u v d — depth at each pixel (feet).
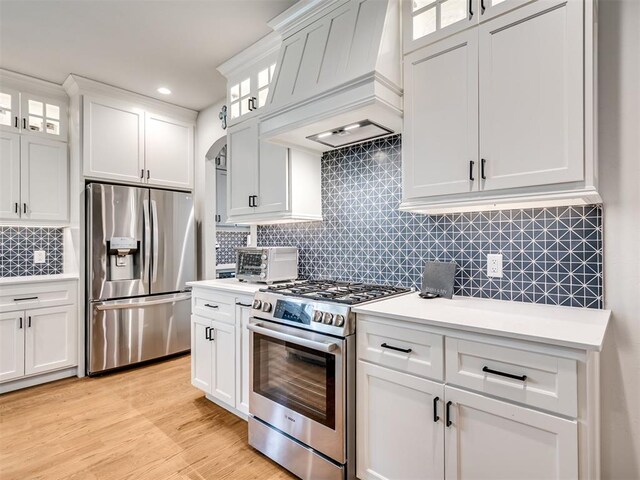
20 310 9.24
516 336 3.75
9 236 10.49
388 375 4.89
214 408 8.22
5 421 7.59
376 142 7.45
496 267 5.82
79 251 10.19
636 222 4.63
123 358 10.54
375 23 5.68
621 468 4.70
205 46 8.52
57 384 9.59
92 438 6.95
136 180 11.24
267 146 8.22
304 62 6.63
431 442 4.47
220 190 17.74
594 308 4.92
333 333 5.29
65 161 10.73
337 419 5.24
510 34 4.64
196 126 12.84
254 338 6.67
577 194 4.20
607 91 4.74
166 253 11.51
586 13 4.13
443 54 5.29
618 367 4.72
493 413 3.95
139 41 8.27
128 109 11.08
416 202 5.63
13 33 7.87
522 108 4.55
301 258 9.02
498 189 4.77
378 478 5.03
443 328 4.33
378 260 7.43
